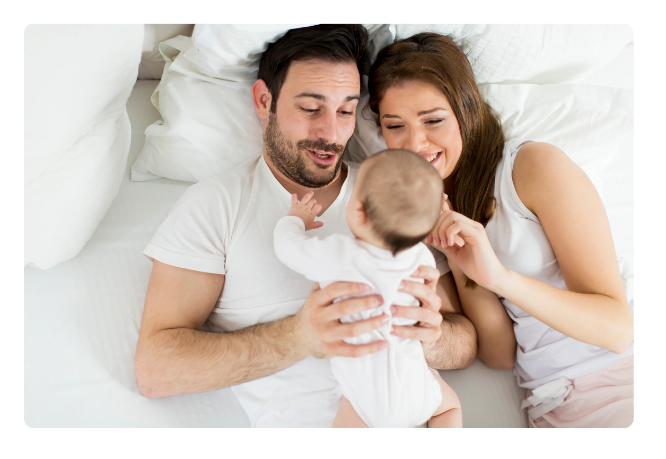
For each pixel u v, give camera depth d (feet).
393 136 4.21
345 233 4.16
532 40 4.65
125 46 3.93
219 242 3.94
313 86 3.86
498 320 4.35
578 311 3.58
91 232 4.43
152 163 4.83
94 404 3.86
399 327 3.39
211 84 4.63
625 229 5.13
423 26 4.44
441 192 3.12
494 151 4.21
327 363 3.84
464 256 3.70
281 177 4.27
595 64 5.05
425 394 3.38
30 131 3.75
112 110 4.29
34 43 3.58
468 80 4.07
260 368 3.70
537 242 3.98
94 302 4.28
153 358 3.65
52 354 4.00
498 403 4.47
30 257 4.11
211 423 3.99
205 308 3.92
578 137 4.78
